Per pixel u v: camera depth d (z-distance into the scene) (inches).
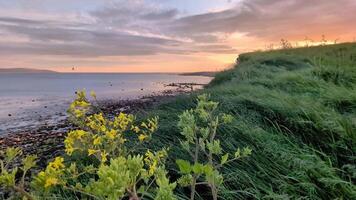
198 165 45.5
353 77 273.9
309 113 172.2
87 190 47.1
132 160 43.6
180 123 90.4
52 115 802.8
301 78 282.0
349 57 389.7
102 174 38.2
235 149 147.1
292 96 216.5
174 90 1505.9
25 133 518.3
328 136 149.1
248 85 300.4
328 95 209.8
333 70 297.6
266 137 152.6
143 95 1289.4
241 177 123.2
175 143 176.1
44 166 258.7
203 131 89.7
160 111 266.1
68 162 165.9
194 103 285.0
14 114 857.5
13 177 48.3
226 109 215.2
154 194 111.7
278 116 185.9
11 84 4047.7
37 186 49.0
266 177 122.2
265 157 134.9
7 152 53.8
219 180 64.1
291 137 153.2
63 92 2078.0
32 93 1975.9
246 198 114.7
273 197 102.8
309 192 105.8
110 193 37.4
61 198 117.6
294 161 120.9
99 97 1262.3
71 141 70.0
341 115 163.6
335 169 118.6
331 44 658.8
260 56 628.4
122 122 86.2
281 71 388.2
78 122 79.7
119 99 1103.6
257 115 195.0
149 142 181.2
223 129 172.9
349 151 132.0
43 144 393.4
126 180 39.0
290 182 115.4
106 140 77.3
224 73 580.4
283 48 770.8
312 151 135.0
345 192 102.8
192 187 67.2
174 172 143.3
